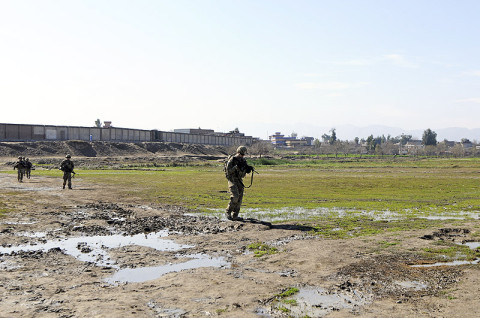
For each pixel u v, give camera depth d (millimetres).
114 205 19406
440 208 19031
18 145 96188
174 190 28531
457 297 6734
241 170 14984
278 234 12242
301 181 39719
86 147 109562
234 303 6441
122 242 11195
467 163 98125
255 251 10133
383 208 18953
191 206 19609
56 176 43406
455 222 14641
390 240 11305
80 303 6387
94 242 11195
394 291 7113
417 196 25094
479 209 18641
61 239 11562
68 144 107188
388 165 92625
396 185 34438
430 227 13484
